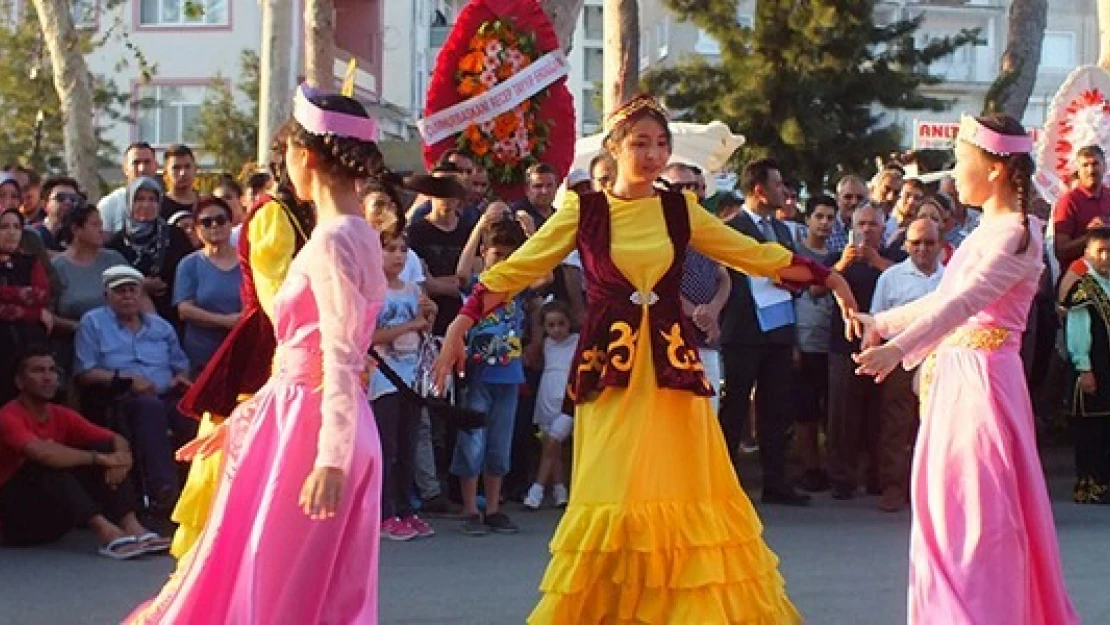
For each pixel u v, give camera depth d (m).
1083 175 14.77
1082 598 9.55
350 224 6.17
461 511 12.70
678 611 7.10
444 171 12.77
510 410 11.96
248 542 6.16
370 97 46.53
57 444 11.09
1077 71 15.98
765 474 13.40
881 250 14.30
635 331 7.29
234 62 44.12
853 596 9.55
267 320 6.93
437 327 12.13
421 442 12.45
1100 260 14.09
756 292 13.11
